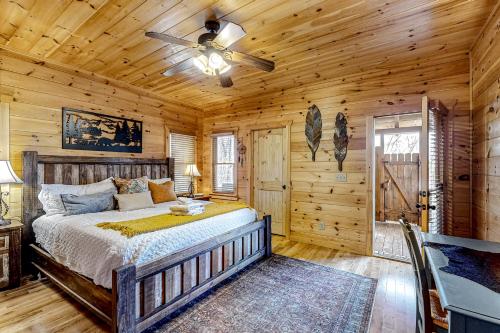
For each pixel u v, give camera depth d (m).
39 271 2.78
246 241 3.10
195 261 2.37
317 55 3.02
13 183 2.72
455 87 3.00
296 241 4.25
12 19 2.28
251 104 4.86
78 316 2.15
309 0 1.99
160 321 2.06
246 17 2.22
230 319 2.09
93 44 2.76
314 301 2.37
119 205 3.21
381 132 5.77
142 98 4.38
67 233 2.38
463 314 0.98
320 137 4.02
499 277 1.28
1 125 2.87
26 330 1.96
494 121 2.14
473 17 2.23
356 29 2.44
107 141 3.86
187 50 2.90
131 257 1.92
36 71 3.14
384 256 3.52
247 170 4.96
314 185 4.08
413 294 2.53
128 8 2.10
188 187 5.23
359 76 3.66
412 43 2.71
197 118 5.50
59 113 3.35
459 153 2.94
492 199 2.20
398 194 5.62
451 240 1.87
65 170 3.32
